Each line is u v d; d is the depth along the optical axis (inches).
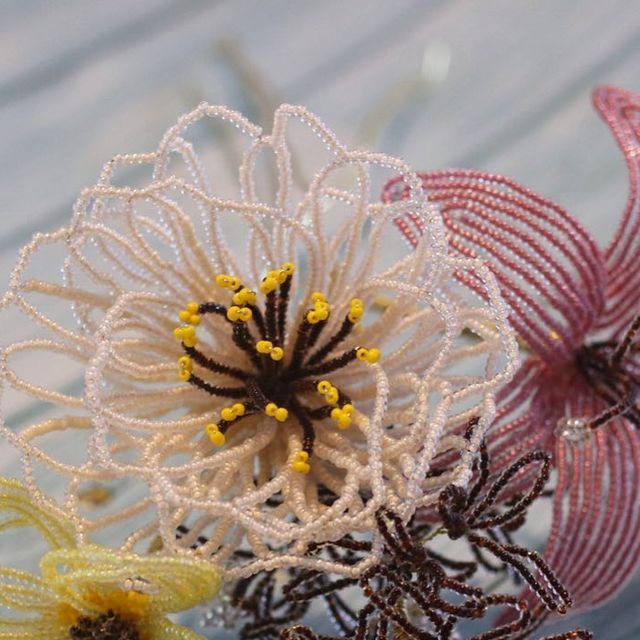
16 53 23.2
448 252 16.2
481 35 23.1
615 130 17.4
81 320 16.3
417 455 15.6
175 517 15.4
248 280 16.4
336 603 16.7
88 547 15.1
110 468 15.1
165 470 15.2
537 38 22.9
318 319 15.7
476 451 15.4
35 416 19.3
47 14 23.9
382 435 15.4
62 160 22.0
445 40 23.2
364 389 16.1
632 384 17.0
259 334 16.1
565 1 23.3
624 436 16.9
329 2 24.3
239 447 15.6
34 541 18.2
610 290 17.2
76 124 22.5
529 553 15.2
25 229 21.2
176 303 16.0
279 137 15.9
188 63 23.0
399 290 15.7
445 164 21.7
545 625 17.1
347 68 23.1
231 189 21.4
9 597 15.6
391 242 19.5
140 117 22.5
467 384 16.0
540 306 16.7
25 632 15.7
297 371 16.0
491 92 22.4
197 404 16.1
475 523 15.4
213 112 15.9
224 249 16.3
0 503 15.5
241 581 16.8
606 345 17.2
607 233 20.3
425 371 15.9
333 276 16.3
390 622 15.4
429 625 15.8
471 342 18.3
